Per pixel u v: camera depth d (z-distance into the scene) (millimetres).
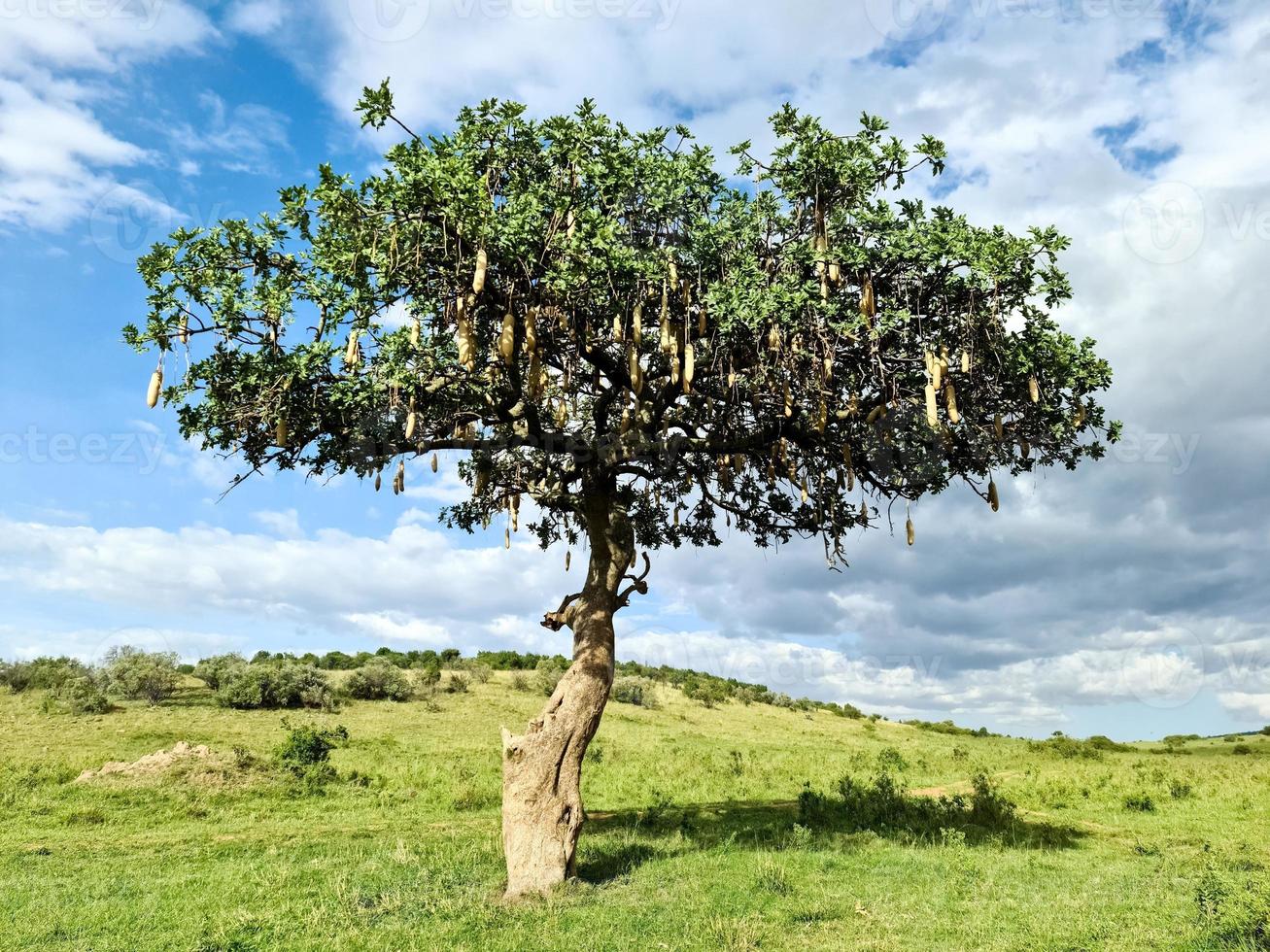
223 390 10141
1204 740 50656
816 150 10375
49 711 37344
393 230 9219
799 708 64812
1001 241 10289
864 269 10617
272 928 8656
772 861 11922
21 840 14289
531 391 9695
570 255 9289
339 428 10844
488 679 60969
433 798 19469
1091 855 13312
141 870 11781
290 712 42062
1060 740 42812
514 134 10289
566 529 15828
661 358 11352
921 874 11281
